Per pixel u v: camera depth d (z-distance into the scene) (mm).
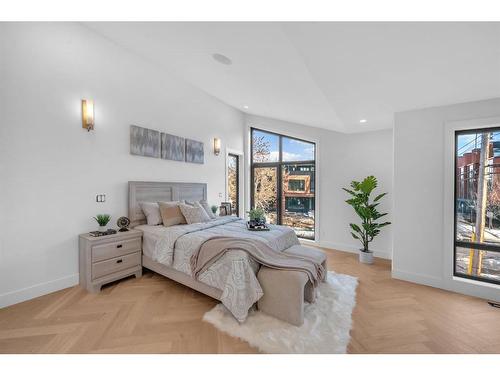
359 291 2600
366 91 2412
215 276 2158
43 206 2404
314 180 4812
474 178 2604
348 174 4273
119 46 3098
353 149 4215
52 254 2473
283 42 1893
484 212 2568
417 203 2842
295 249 2689
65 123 2572
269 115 4875
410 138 2887
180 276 2537
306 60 2021
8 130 2168
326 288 2609
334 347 1654
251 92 3572
